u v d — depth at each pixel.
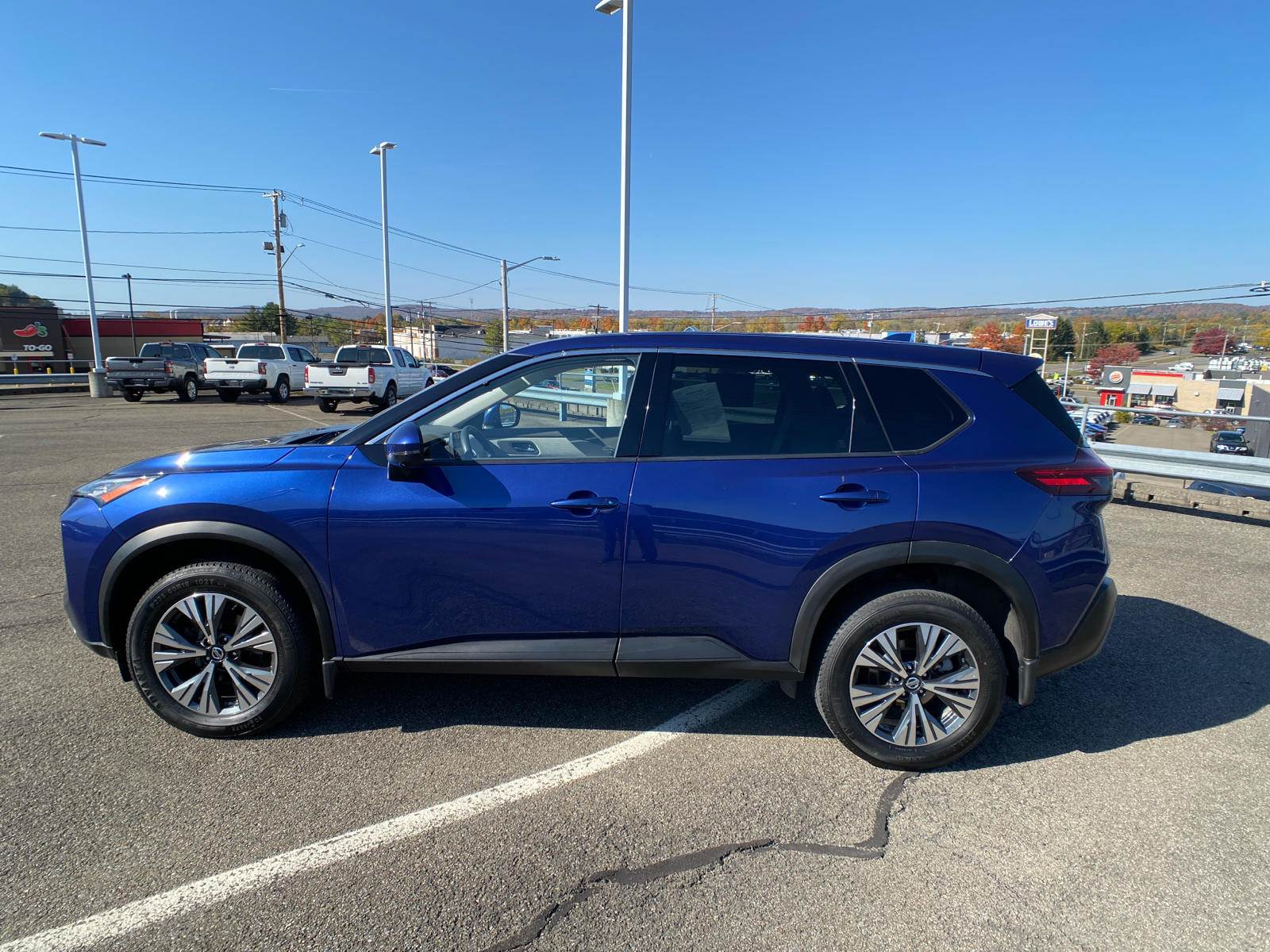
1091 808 2.83
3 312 49.16
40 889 2.29
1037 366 3.27
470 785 2.90
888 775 3.05
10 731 3.21
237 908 2.24
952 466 3.03
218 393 26.14
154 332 57.59
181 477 3.09
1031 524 3.00
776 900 2.31
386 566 3.02
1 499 8.00
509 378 3.17
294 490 3.02
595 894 2.32
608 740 3.27
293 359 25.95
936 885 2.39
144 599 3.07
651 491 2.98
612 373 3.19
